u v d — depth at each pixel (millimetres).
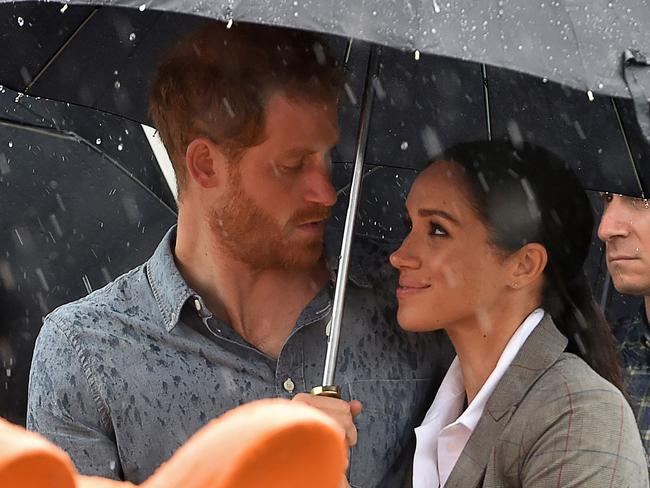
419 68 11211
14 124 17828
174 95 9359
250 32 9250
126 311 9297
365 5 6746
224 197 9211
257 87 9055
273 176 9156
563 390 8367
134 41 11086
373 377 9656
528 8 7090
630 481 8141
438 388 10000
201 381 9180
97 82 11234
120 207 18781
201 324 9266
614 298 15141
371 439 9562
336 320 8977
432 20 6793
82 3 7023
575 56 7039
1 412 19109
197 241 9422
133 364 9109
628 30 7301
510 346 8742
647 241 12844
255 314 9484
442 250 8930
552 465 8211
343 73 9547
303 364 9445
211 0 6789
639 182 10852
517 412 8516
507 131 11359
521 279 8906
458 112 11422
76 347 9109
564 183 9102
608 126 10617
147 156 16328
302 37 9367
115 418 9031
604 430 8188
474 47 6785
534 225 8875
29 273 18891
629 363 12891
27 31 10531
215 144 9172
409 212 9188
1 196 18719
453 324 9031
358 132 9570
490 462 8555
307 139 9188
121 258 18844
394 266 9203
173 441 9102
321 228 9430
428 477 9055
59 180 18656
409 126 11633
